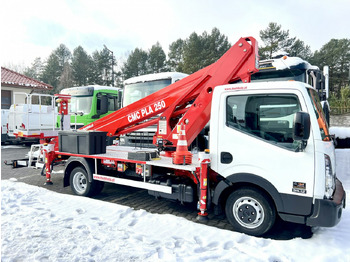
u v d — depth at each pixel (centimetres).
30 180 684
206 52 3412
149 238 338
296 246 315
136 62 4006
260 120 349
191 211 466
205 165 375
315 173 311
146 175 446
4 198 495
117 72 4247
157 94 511
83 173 534
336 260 288
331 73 4044
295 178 321
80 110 1170
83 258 287
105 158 493
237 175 358
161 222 393
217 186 377
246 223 359
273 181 334
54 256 291
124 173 511
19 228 363
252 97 356
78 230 358
